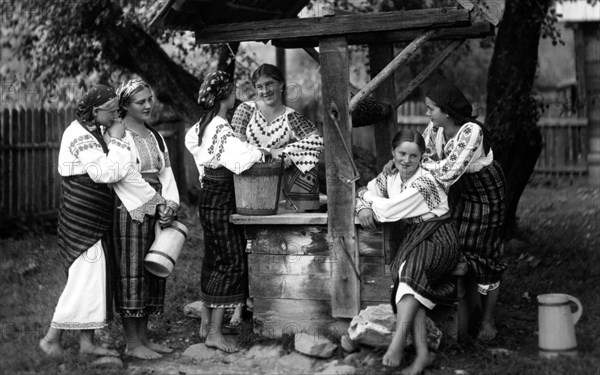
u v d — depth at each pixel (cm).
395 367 480
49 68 867
